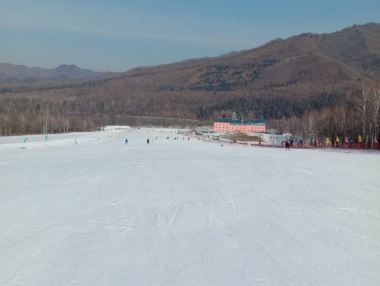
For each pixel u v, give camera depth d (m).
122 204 14.52
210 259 8.61
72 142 65.75
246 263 8.34
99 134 110.50
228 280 7.46
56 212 13.24
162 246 9.52
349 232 10.63
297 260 8.52
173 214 12.86
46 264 8.33
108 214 12.90
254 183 19.70
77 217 12.50
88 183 19.92
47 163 30.94
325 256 8.75
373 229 10.92
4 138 80.25
